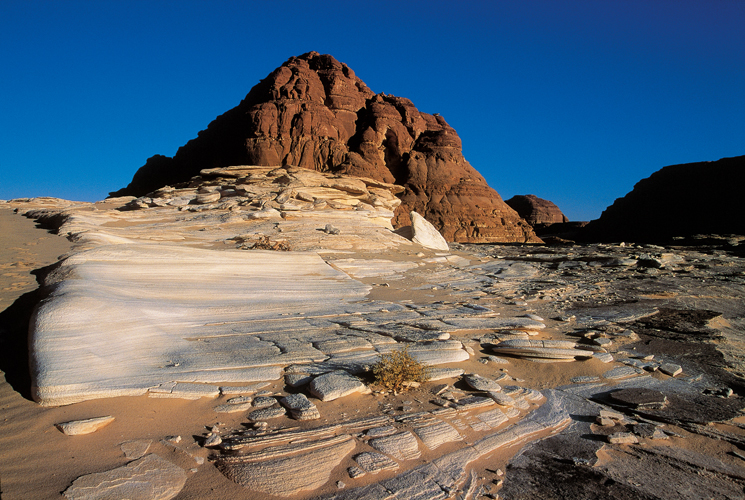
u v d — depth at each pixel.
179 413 5.76
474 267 22.84
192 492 4.28
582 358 8.99
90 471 4.43
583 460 5.34
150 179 96.38
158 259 12.62
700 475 5.11
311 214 30.86
